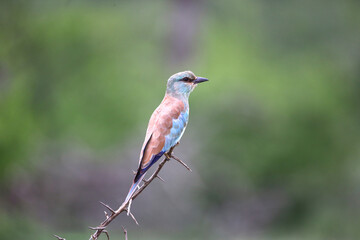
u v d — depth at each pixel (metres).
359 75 25.11
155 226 15.86
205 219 16.59
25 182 16.31
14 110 19.58
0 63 22.06
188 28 24.84
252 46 26.48
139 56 24.34
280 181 18.72
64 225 15.73
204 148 17.70
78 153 17.28
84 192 16.31
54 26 24.05
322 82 23.75
